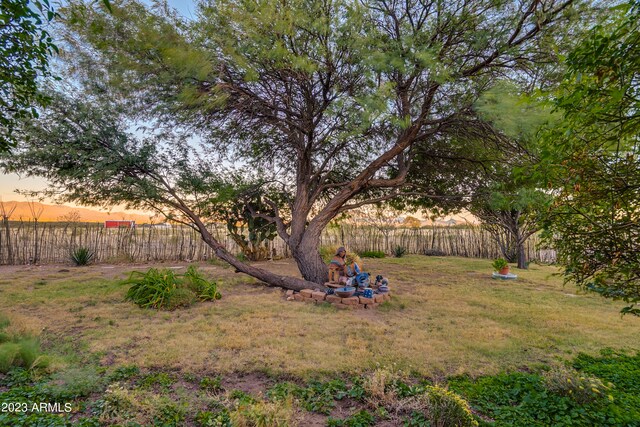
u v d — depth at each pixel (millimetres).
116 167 7102
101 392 3305
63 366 3805
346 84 6949
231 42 5832
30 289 7852
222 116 8000
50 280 9016
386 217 14867
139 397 3133
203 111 6738
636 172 2051
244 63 5820
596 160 2139
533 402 3238
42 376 3545
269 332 5141
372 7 6898
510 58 6367
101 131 7152
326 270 8836
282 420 2662
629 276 2113
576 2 5230
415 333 5234
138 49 5738
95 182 7180
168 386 3465
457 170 9570
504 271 10719
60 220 12859
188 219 9203
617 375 3875
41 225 12273
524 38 5824
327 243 17609
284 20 5820
